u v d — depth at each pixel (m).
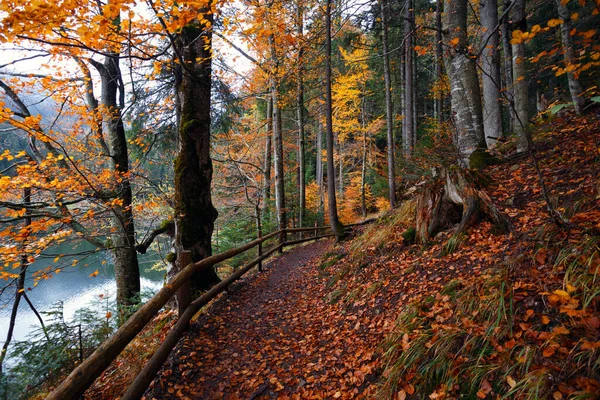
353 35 12.77
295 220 17.89
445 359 2.72
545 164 5.48
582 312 2.32
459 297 3.34
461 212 5.12
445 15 7.15
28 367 3.85
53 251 19.06
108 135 7.80
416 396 2.67
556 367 2.18
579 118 6.57
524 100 6.77
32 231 5.34
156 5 3.41
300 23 11.43
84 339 4.65
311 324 4.77
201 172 6.23
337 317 4.70
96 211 6.34
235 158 16.20
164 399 3.12
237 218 16.59
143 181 8.73
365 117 20.34
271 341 4.30
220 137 13.52
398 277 4.72
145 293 7.20
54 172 5.99
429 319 3.36
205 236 6.31
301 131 15.01
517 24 7.20
